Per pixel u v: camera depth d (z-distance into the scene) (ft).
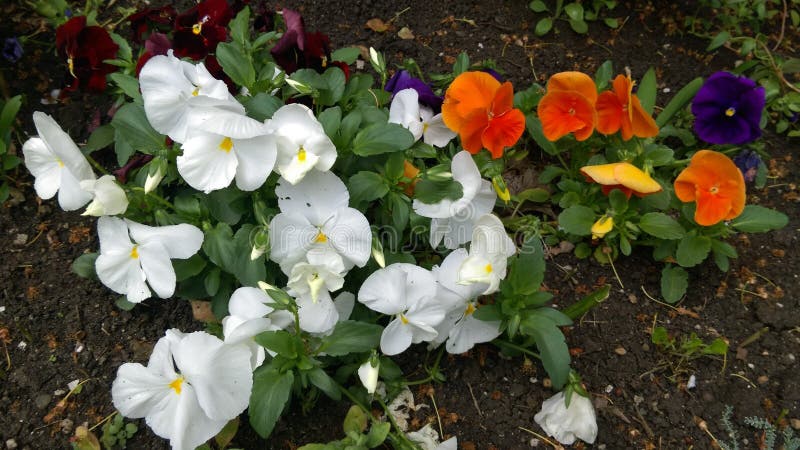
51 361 1.24
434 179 1.11
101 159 1.44
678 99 1.43
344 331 1.08
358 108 1.20
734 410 1.23
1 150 1.34
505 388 1.24
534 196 1.43
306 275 1.03
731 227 1.34
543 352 1.12
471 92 1.29
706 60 1.75
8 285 1.31
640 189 1.21
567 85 1.32
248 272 1.06
